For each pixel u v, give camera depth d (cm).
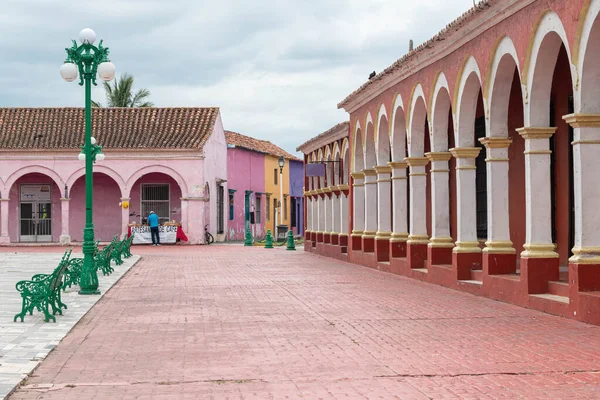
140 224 4453
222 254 3425
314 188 3691
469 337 1082
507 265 1554
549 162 1383
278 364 913
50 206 4478
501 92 1533
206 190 4519
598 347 987
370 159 2612
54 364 933
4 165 4322
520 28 1392
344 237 3031
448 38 1709
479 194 2002
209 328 1205
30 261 2891
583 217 1210
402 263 2166
